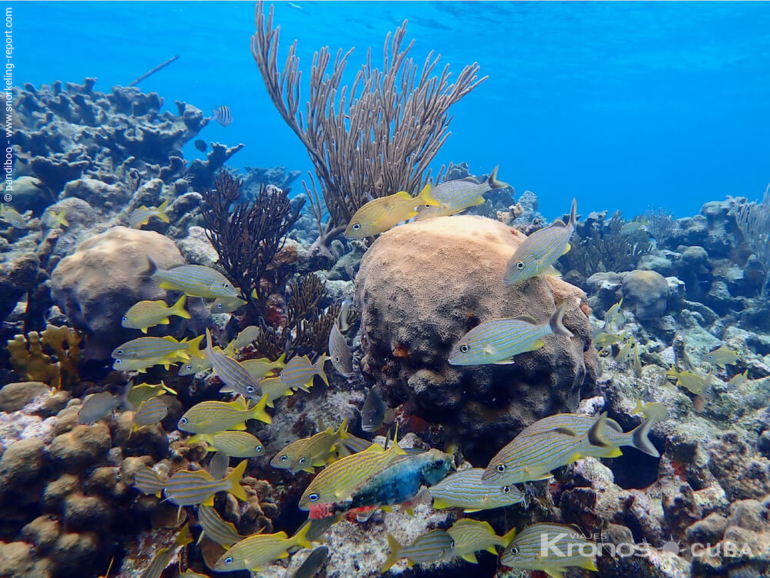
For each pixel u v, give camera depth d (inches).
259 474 47.7
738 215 135.3
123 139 128.0
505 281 34.4
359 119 76.9
